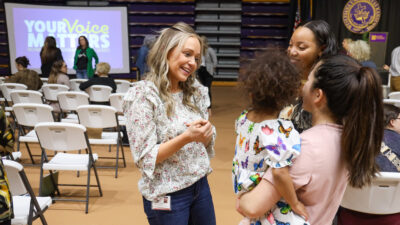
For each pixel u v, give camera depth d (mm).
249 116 1198
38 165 4203
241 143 1208
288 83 1079
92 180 3807
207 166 1558
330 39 1640
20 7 8984
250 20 10641
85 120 3740
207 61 6523
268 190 1052
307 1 8984
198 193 1561
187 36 1412
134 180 3830
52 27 9219
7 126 1583
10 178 2078
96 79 5117
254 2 10555
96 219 2977
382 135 1035
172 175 1467
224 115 6914
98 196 3424
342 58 1094
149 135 1363
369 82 993
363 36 8922
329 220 1133
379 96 1008
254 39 10773
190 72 1452
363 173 1030
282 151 1012
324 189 1052
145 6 10508
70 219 2965
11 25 9023
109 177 3896
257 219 1160
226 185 3701
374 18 8680
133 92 1397
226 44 10742
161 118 1425
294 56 1683
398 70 5617
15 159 3146
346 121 1021
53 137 3037
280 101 1104
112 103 4469
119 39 9461
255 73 1104
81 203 3268
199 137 1336
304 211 1062
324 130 1053
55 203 3252
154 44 1452
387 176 1642
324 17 9211
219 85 10836
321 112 1089
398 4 9039
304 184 1030
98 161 4379
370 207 1744
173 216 1491
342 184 1104
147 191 1455
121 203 3289
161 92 1441
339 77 1019
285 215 1098
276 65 1099
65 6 9148
